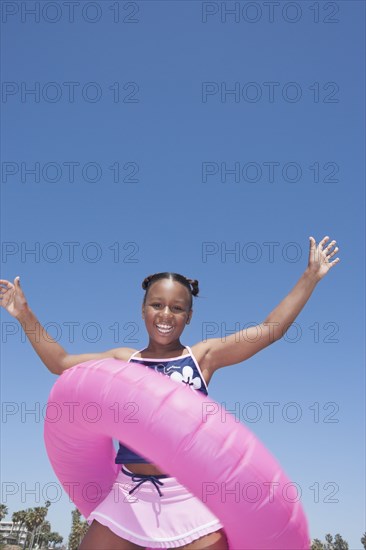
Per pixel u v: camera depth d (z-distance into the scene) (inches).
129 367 127.6
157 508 123.0
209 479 110.8
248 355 132.6
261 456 114.7
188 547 119.7
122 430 120.1
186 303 135.2
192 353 133.1
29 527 3599.9
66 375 133.2
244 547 114.7
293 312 132.4
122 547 124.9
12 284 140.6
